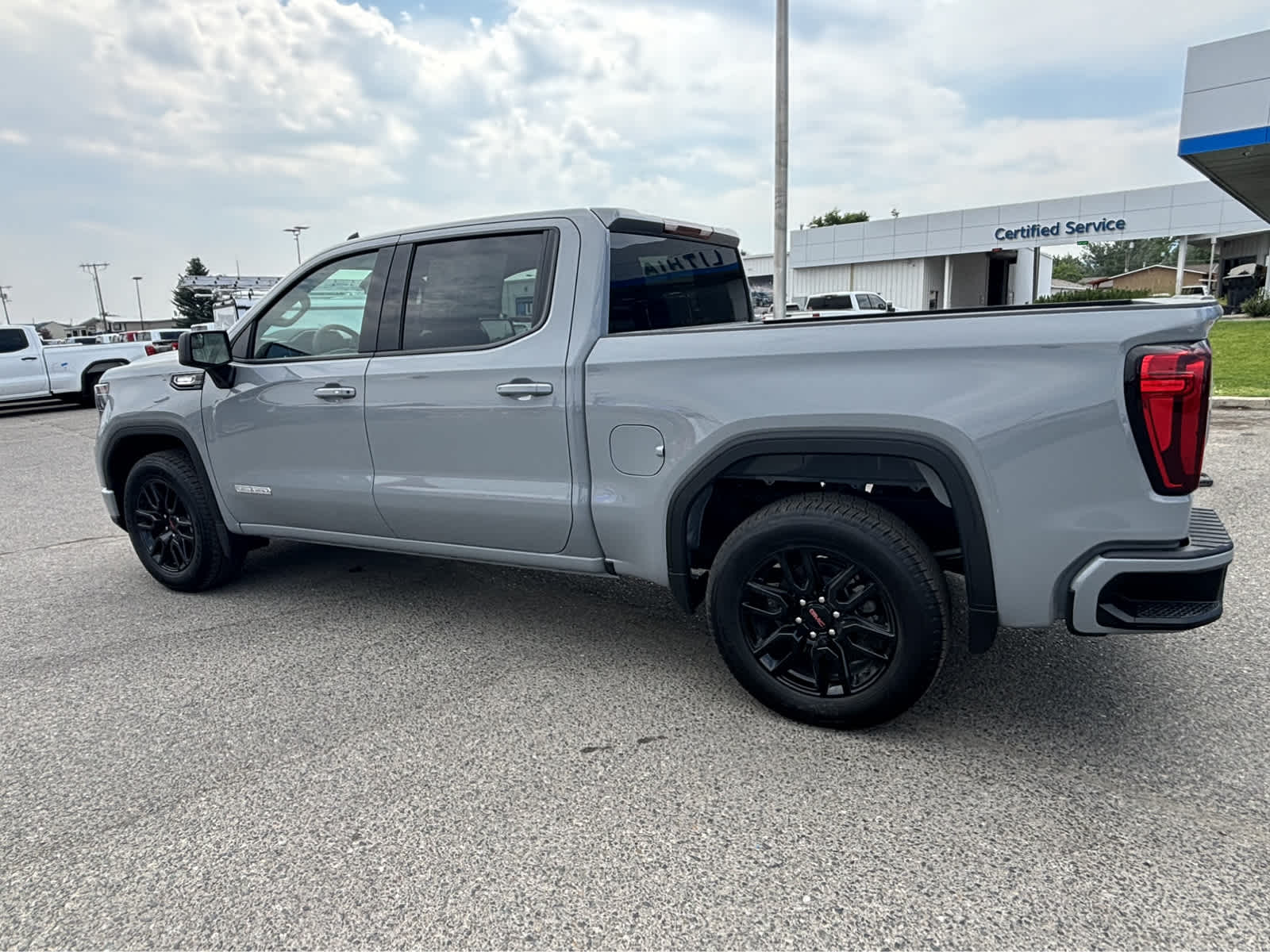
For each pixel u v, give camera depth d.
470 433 3.38
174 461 4.37
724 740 2.81
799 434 2.68
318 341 3.89
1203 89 14.04
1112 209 29.39
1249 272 40.81
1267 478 6.34
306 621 4.06
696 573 3.21
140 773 2.70
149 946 1.93
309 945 1.92
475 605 4.25
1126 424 2.30
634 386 2.98
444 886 2.11
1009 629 3.73
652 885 2.09
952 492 2.50
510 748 2.79
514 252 3.36
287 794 2.55
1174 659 3.35
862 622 2.71
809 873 2.13
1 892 2.14
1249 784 2.47
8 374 15.15
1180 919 1.93
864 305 22.66
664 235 3.65
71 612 4.30
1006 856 2.17
